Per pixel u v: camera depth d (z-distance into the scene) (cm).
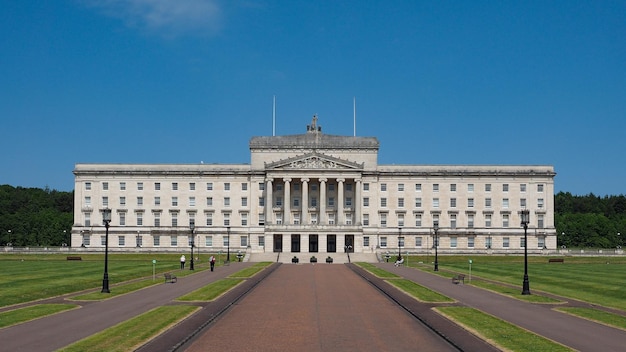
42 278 8731
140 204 19412
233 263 14288
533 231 19212
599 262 14875
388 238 19212
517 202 19400
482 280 9050
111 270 10819
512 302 6097
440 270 11638
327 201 19362
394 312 5366
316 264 14038
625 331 4362
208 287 7462
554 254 17075
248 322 4794
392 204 19400
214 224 19350
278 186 19375
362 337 4178
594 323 4722
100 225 19338
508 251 17775
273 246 18412
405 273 10631
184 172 19375
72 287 7394
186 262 14125
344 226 18312
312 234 18362
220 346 3869
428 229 19250
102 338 3947
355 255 17000
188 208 19388
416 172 19400
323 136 19788
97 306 5641
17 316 4934
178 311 5175
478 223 19362
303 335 4247
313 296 6650
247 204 19362
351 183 19388
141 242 19275
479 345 3809
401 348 3822
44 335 4109
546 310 5484
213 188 19438
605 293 7069
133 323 4534
